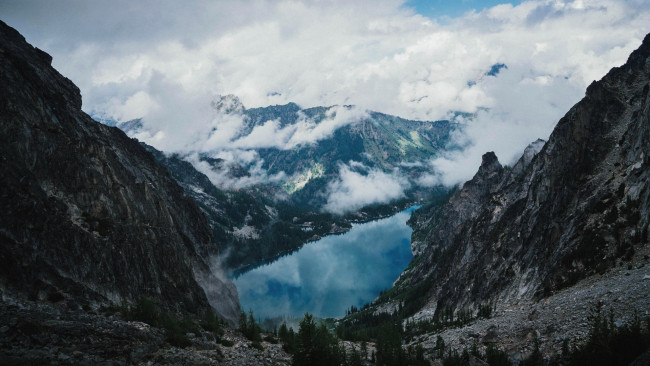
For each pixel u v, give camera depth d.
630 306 60.62
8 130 68.56
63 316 46.78
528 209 154.88
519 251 143.00
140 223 99.44
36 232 61.12
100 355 39.91
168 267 100.62
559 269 104.00
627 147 120.06
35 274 56.31
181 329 57.69
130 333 46.59
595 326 52.62
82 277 66.06
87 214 80.62
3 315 41.50
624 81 150.62
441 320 155.25
